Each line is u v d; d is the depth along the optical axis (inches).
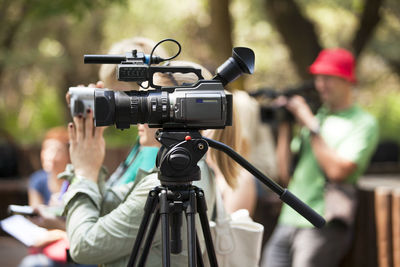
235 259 113.0
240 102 187.8
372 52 662.5
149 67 91.4
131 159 125.6
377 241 202.7
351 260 207.2
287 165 214.4
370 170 406.6
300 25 450.3
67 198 103.0
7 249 310.8
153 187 98.8
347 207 185.9
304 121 193.0
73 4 347.6
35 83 769.6
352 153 184.9
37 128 745.0
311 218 93.9
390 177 389.1
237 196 142.7
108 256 99.2
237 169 120.4
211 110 89.1
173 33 717.3
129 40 121.3
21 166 380.8
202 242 109.2
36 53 626.8
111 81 116.9
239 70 94.4
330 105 193.3
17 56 562.6
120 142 329.1
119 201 107.3
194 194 89.1
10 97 776.3
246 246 114.0
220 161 119.2
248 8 618.8
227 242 111.7
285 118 203.6
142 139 113.0
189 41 714.8
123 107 88.9
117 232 98.4
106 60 93.4
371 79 796.6
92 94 105.7
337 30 719.7
